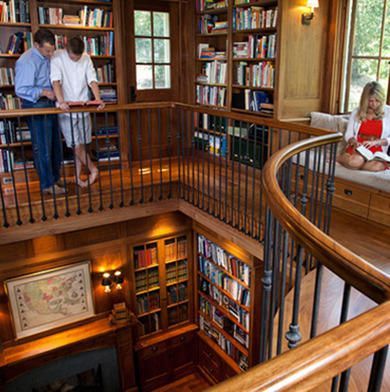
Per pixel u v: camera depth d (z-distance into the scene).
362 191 3.72
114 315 4.98
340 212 3.90
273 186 1.57
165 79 5.76
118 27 4.91
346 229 3.49
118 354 5.11
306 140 2.47
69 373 4.85
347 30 4.47
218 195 4.26
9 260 4.38
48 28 4.62
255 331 4.55
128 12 5.25
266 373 0.65
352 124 3.92
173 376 5.75
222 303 5.16
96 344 4.93
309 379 0.67
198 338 5.76
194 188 4.30
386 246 3.14
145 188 4.46
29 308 4.63
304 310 2.10
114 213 4.25
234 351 5.11
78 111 3.73
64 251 4.64
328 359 0.69
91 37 4.89
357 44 4.53
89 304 4.98
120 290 5.14
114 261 5.00
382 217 3.58
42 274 4.59
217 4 5.28
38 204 3.93
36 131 3.82
